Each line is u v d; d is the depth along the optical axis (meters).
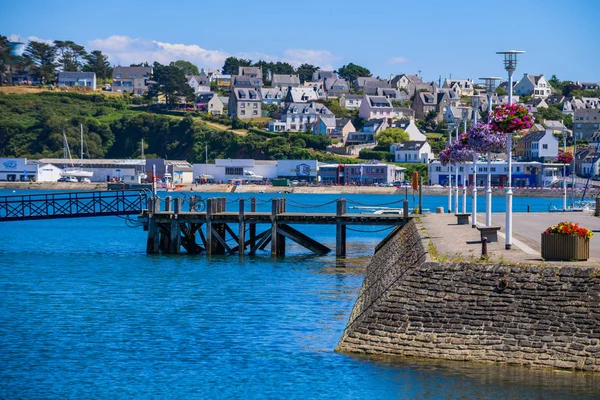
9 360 38.28
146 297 54.06
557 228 37.53
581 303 32.41
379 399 30.86
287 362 36.62
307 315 46.78
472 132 52.25
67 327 44.97
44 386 34.53
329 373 34.03
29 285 59.72
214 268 67.88
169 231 79.00
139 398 32.88
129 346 40.59
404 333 35.09
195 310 49.12
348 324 41.91
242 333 42.59
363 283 57.81
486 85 54.28
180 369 36.47
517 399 29.72
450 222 67.44
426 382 31.78
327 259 74.00
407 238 59.53
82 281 61.50
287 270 66.38
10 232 112.50
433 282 36.06
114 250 84.94
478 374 32.00
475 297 34.50
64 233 110.94
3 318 47.41
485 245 39.16
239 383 34.12
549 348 31.98
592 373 30.92
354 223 74.06
